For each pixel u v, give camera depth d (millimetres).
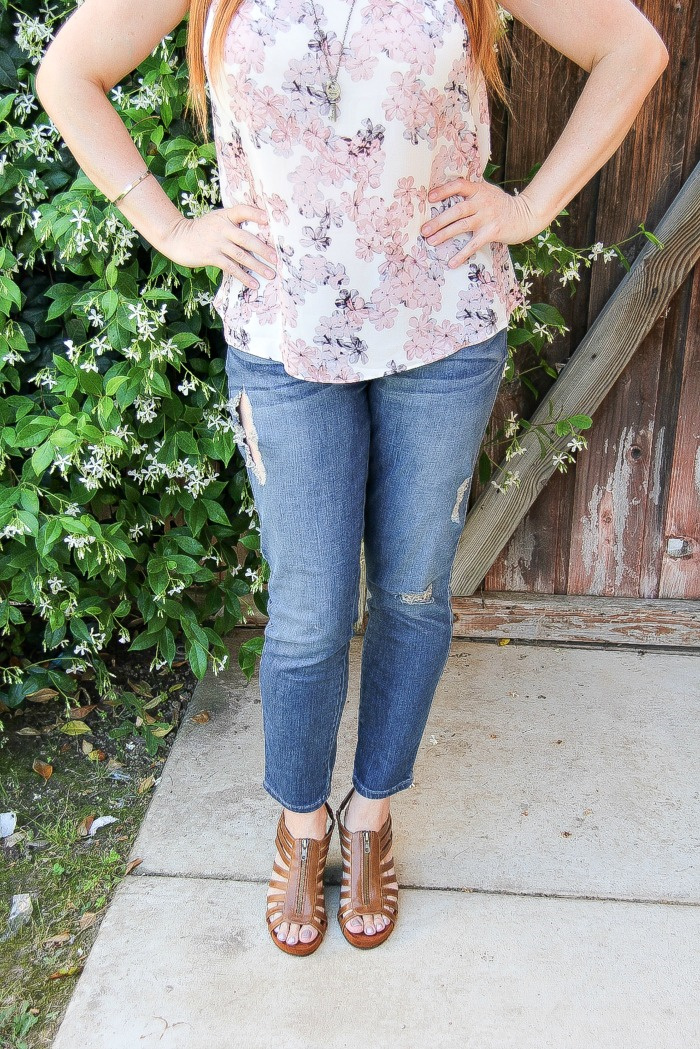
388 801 1602
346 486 1301
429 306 1233
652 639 2387
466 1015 1440
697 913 1621
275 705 1438
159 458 1930
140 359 1761
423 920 1606
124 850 1784
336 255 1168
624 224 2078
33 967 1548
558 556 2402
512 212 1276
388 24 1062
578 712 2146
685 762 1979
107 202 1709
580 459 2305
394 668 1479
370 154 1112
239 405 1342
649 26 1253
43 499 1985
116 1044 1403
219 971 1518
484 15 1141
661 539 2365
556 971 1512
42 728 2127
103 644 2104
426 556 1374
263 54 1063
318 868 1579
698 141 1992
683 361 2186
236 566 2150
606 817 1832
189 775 1962
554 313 2010
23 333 1916
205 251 1300
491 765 1975
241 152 1205
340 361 1224
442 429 1282
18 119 1829
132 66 1280
